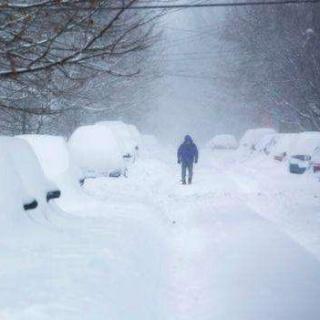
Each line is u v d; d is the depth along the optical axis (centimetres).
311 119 7888
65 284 1063
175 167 6594
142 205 2633
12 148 1758
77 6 1406
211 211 3052
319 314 1333
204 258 1911
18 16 1411
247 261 1858
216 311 1366
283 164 5638
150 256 1675
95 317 938
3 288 1008
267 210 3073
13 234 1408
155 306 1314
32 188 1727
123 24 1484
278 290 1527
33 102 4366
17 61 1564
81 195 2745
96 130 4447
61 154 2961
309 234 2305
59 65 1518
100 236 1552
